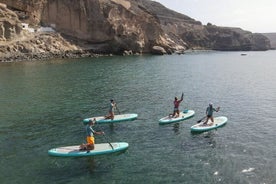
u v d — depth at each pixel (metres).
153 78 61.97
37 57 96.88
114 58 105.19
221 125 29.94
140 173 20.78
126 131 28.84
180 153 23.80
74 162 22.41
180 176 20.30
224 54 164.50
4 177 20.41
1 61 87.69
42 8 113.94
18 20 100.62
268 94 46.28
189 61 106.75
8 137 27.64
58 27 117.12
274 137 27.11
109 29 122.88
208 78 63.91
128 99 42.28
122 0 145.38
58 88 49.88
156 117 33.31
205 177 20.09
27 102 40.44
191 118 32.69
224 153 23.67
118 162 22.38
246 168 21.14
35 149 24.88
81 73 67.31
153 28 139.62
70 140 26.89
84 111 36.09
